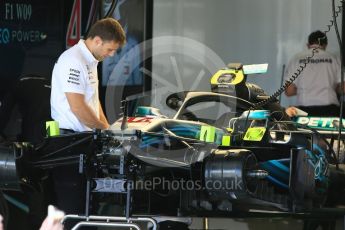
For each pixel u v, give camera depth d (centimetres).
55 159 856
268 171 940
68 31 1482
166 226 933
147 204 898
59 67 931
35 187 916
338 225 1259
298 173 901
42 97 1136
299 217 1031
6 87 1402
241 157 822
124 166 802
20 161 849
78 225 789
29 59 1434
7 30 1409
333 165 1040
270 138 945
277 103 1084
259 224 1287
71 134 832
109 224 783
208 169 832
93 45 941
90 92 945
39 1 1445
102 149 819
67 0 1479
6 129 1248
